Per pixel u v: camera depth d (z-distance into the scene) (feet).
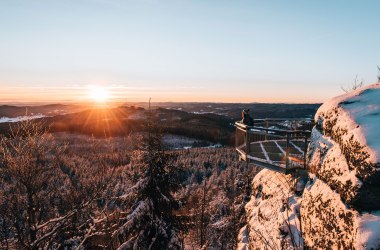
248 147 38.96
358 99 24.07
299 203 29.14
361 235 16.55
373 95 23.80
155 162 40.52
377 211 17.48
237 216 70.95
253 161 37.01
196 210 77.82
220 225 80.12
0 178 25.43
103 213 31.89
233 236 73.77
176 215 44.21
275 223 30.91
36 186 25.93
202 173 317.42
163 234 39.42
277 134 33.32
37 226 26.53
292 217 28.27
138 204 39.91
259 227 35.12
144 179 40.14
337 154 22.70
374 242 15.80
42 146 26.91
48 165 27.30
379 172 17.38
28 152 25.75
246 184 74.59
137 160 40.04
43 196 27.04
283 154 38.75
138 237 38.70
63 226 28.35
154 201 40.60
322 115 27.86
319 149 26.78
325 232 21.27
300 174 32.12
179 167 43.09
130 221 37.58
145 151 40.27
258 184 45.57
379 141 18.79
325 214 21.75
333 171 22.45
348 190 19.40
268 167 34.45
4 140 25.40
